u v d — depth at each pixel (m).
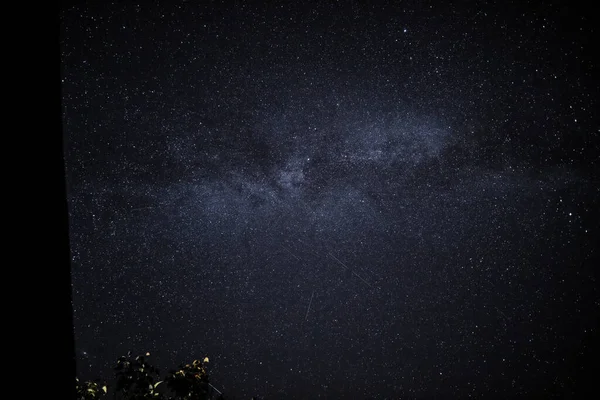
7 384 0.53
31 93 0.60
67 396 0.61
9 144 0.56
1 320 0.53
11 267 0.55
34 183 0.59
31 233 0.58
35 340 0.57
